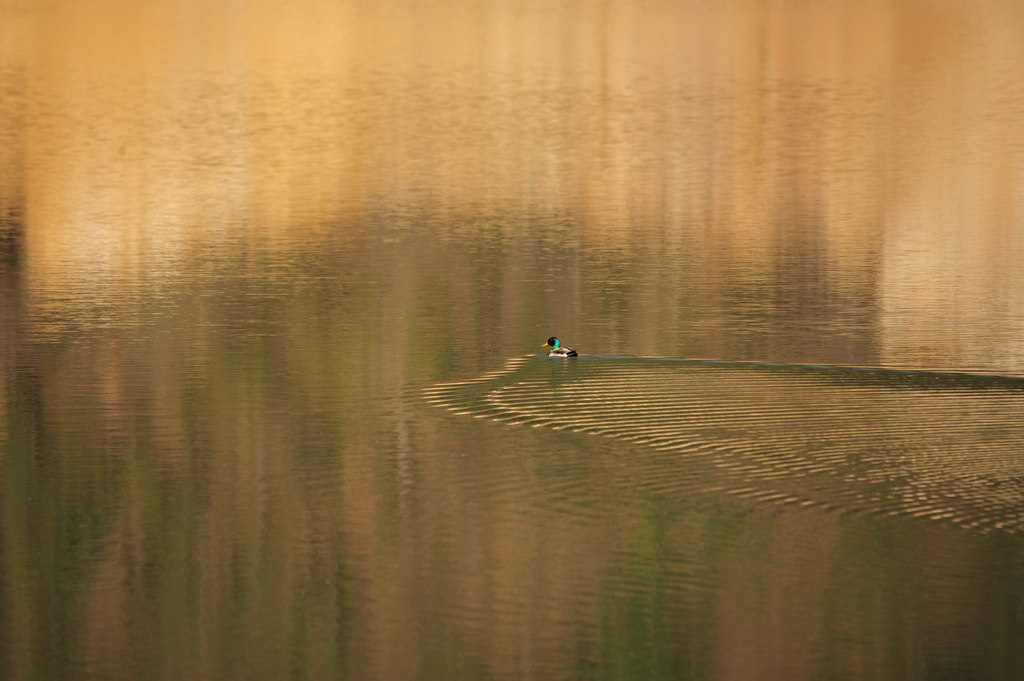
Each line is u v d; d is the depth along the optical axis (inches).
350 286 5187.0
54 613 2544.3
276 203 7071.9
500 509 2945.4
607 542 2753.4
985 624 2396.7
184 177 7790.4
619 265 5570.9
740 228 6427.2
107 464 3267.7
